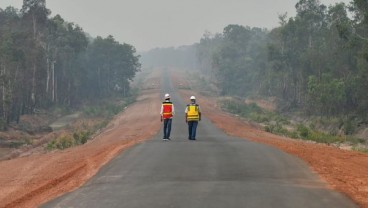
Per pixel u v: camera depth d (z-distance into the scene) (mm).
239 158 14211
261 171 11969
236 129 31500
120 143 22219
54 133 42125
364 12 49594
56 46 82375
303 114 68750
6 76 55000
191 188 9797
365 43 47062
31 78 68875
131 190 9891
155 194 9328
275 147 17484
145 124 38531
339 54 61250
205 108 62750
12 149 34594
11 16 81312
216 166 12766
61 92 88625
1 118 49875
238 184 10188
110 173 12250
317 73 66688
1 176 16938
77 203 8953
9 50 57469
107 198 9219
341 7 63406
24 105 66875
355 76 55312
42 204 9188
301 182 10531
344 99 54062
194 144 18484
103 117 64250
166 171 12133
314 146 20109
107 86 113188
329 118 54781
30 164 19547
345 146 29188
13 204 10516
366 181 10930
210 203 8406
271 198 8781
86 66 107625
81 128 46938
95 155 18234
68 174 13930
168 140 20609
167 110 20484
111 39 112812
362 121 48281
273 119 57562
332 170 12406
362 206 8352
